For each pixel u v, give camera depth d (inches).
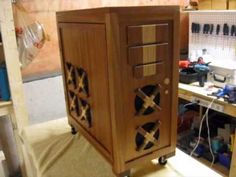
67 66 40.9
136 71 27.4
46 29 63.7
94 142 36.4
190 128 89.1
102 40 27.1
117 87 26.9
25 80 63.8
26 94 65.5
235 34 75.9
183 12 88.6
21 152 63.4
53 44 65.7
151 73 28.5
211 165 75.2
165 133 32.6
